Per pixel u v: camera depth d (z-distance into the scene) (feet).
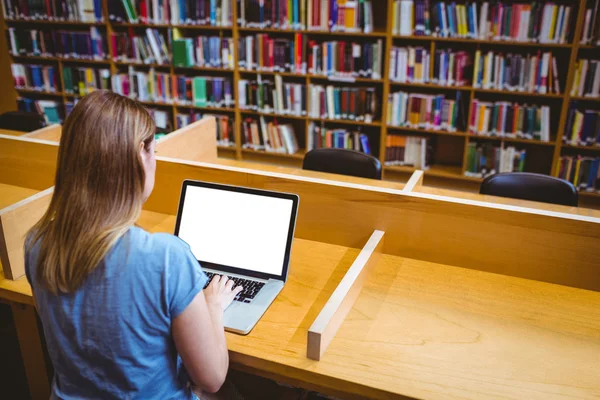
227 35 15.97
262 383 6.05
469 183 15.19
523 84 13.28
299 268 5.69
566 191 7.96
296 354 4.36
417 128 14.47
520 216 5.34
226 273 5.41
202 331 3.27
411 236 5.84
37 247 3.21
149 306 3.10
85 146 3.02
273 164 16.90
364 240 6.07
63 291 3.11
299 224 6.28
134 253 3.08
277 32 15.67
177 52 15.58
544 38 12.73
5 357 7.18
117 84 16.62
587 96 12.85
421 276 5.60
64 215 3.06
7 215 5.24
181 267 3.15
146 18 15.58
